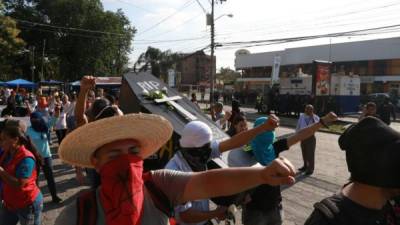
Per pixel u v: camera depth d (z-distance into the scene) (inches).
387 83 1673.2
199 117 255.3
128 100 273.3
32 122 243.6
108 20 2112.5
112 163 61.0
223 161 146.9
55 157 410.3
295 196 279.6
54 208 244.8
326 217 57.2
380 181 54.7
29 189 138.1
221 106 431.8
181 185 62.3
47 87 1675.7
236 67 2455.7
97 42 2095.2
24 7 2100.1
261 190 136.0
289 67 2082.9
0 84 1387.8
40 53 2196.1
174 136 208.2
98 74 2167.8
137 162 62.2
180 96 281.3
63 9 2063.2
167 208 62.1
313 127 147.6
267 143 143.4
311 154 352.2
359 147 56.6
